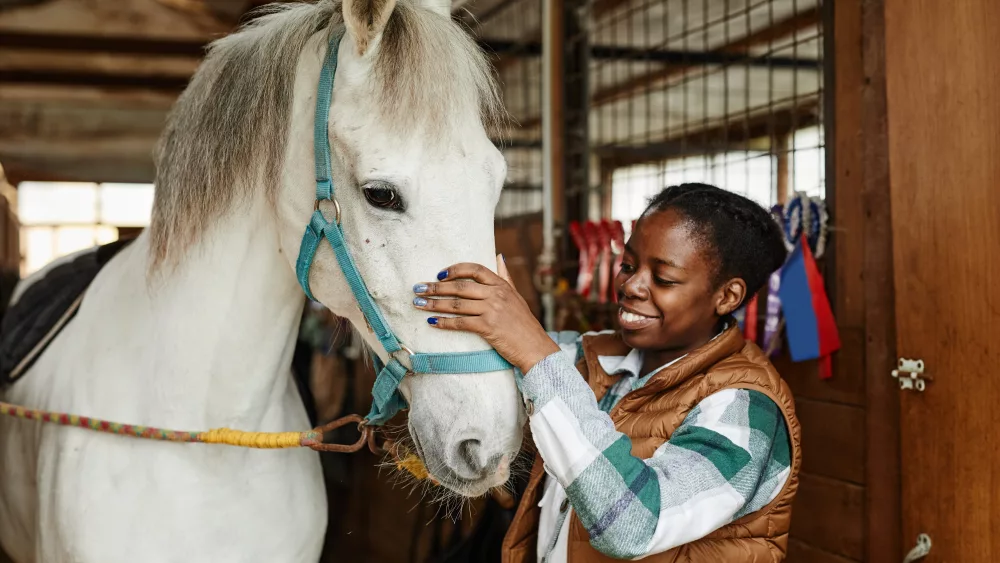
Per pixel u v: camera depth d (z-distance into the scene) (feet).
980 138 3.99
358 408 10.47
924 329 4.32
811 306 4.92
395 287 3.04
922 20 4.29
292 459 4.08
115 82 18.40
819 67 5.58
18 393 4.42
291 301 3.65
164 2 14.15
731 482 2.97
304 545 4.08
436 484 3.38
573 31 8.75
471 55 3.23
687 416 3.20
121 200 29.78
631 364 3.66
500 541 5.76
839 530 5.12
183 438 3.57
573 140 8.72
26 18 13.78
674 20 9.96
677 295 3.33
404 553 8.65
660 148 10.54
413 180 2.96
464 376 3.00
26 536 4.44
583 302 7.18
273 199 3.37
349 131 3.06
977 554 4.08
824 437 5.25
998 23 3.89
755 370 3.25
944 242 4.19
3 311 6.96
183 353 3.60
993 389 3.96
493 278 2.97
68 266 4.88
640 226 3.47
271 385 3.77
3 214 15.20
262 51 3.42
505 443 3.01
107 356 3.88
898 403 4.60
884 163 4.71
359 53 3.04
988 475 4.00
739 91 12.30
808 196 5.18
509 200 10.31
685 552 3.15
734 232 3.34
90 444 3.73
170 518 3.60
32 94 18.61
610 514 2.75
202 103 3.59
